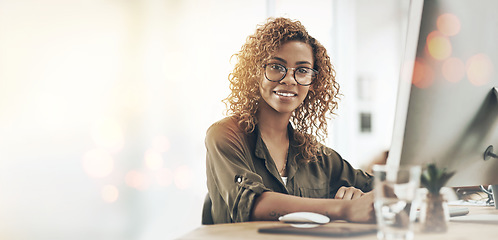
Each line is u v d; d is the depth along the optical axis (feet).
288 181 4.18
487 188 4.39
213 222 3.97
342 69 13.03
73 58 10.90
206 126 11.37
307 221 2.52
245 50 4.41
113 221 10.69
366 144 13.55
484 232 2.40
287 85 4.05
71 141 10.70
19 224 9.99
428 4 2.54
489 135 2.89
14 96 10.30
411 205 2.16
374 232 2.33
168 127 11.34
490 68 2.77
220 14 11.53
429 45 2.58
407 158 2.72
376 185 2.22
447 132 2.75
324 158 4.51
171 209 11.12
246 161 3.83
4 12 10.30
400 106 2.64
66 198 10.39
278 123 4.25
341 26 12.98
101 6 11.18
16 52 10.36
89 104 10.91
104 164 10.85
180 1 11.48
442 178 2.38
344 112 12.97
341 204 2.83
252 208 3.07
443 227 2.36
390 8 14.01
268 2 11.77
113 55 11.20
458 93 2.69
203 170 11.31
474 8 2.69
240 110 4.26
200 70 11.43
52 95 10.64
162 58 11.40
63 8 10.83
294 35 4.12
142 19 11.39
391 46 13.94
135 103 11.25
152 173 11.14
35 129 10.39
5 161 10.05
